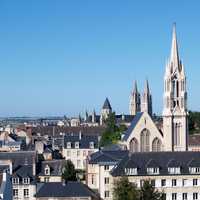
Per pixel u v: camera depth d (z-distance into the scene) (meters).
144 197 163.88
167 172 199.38
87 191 187.38
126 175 194.00
